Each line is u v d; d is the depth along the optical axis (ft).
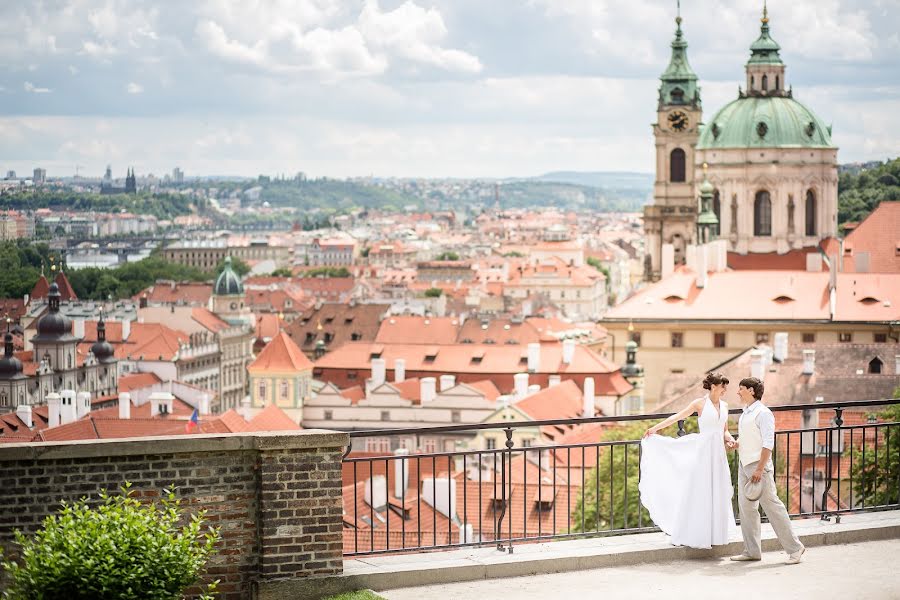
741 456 110.32
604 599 101.24
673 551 111.34
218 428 421.59
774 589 103.14
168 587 88.58
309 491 101.60
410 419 610.24
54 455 96.43
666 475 111.75
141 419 437.58
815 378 382.83
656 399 570.46
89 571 85.97
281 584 100.42
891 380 382.83
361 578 102.89
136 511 93.97
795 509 240.53
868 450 185.98
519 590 103.55
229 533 100.68
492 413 508.94
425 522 229.04
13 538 95.86
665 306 570.05
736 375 393.50
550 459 323.37
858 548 114.32
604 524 243.40
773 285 569.23
